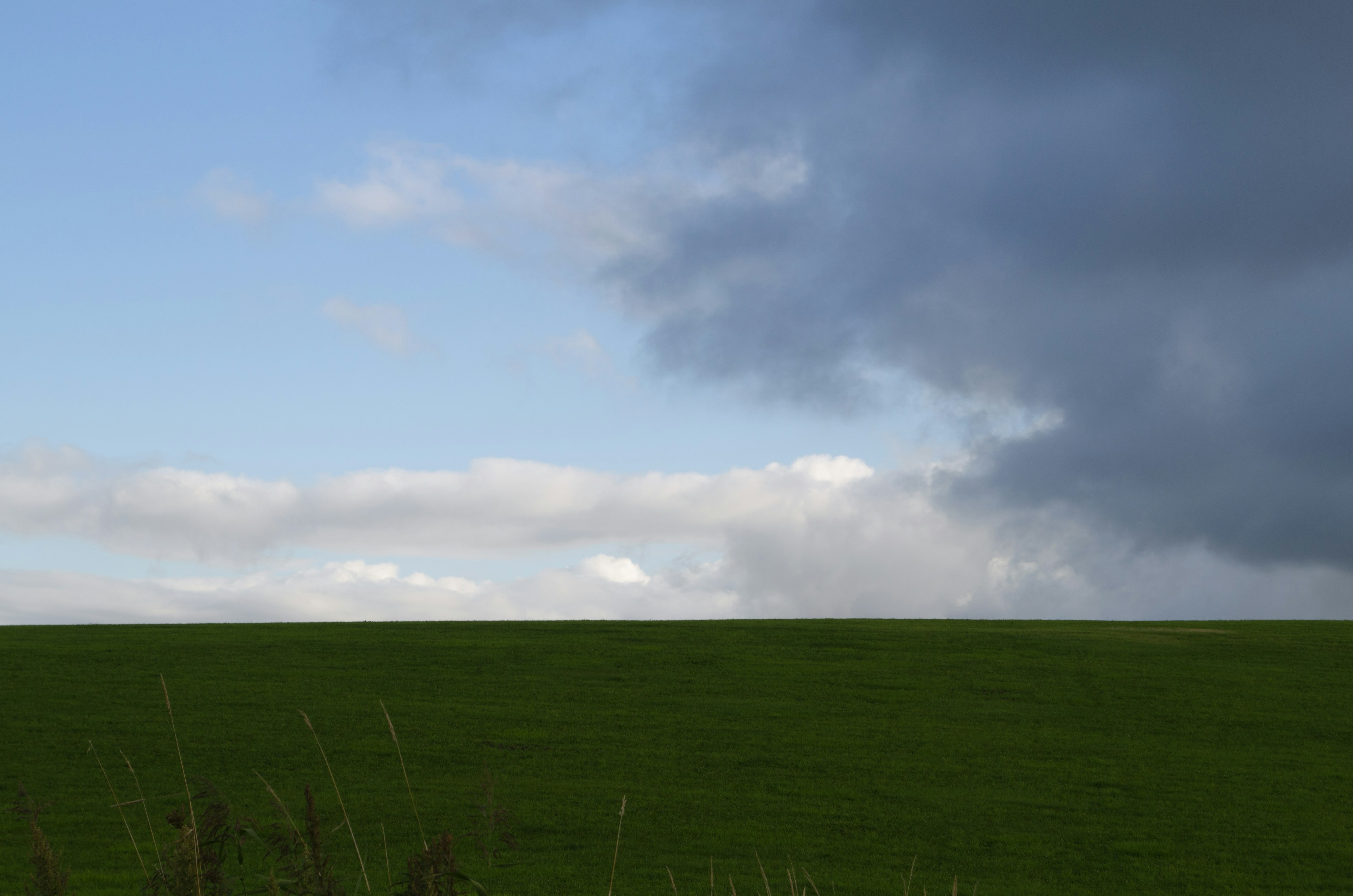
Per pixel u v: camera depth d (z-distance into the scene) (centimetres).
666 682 3650
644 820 2066
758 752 2706
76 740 2656
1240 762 2705
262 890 454
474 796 2188
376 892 1236
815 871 1772
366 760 2528
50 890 461
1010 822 2128
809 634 4734
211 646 4194
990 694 3531
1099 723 3141
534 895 1583
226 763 2467
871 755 2698
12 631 4600
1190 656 4291
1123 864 1866
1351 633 4944
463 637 4538
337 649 4191
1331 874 1828
